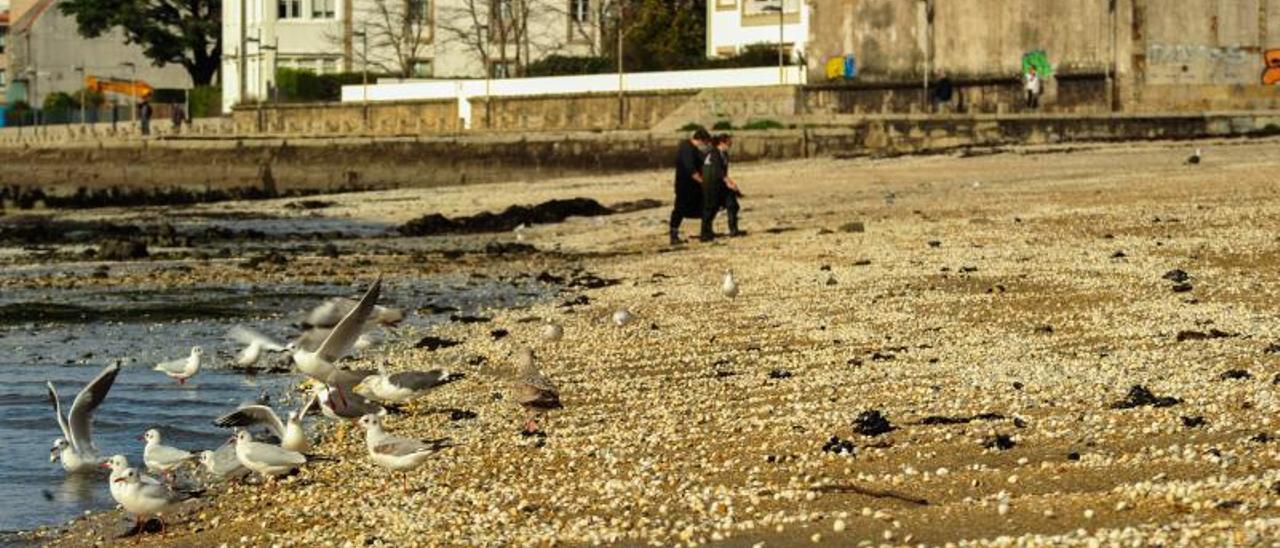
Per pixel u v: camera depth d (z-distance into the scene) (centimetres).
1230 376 1634
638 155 6744
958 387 1673
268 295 2828
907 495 1239
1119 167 4547
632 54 8888
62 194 7481
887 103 6725
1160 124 5891
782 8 7775
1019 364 1798
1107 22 6225
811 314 2269
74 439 1502
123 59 13012
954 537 1122
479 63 9581
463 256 3422
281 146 7794
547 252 3441
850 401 1628
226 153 7969
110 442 1631
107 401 1844
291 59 9700
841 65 6856
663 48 8875
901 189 4328
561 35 9600
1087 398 1566
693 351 2002
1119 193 3766
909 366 1819
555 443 1489
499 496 1320
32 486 1466
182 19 11212
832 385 1728
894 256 2877
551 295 2670
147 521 1320
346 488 1380
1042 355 1856
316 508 1322
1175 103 6247
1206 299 2233
